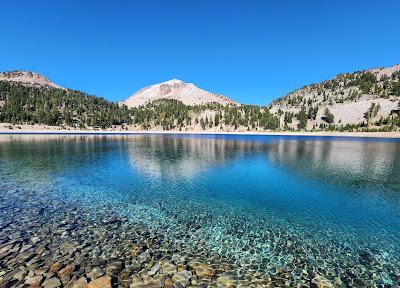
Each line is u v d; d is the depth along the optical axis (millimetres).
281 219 18797
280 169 36938
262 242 15289
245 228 17188
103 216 18750
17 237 15141
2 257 12883
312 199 23344
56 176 31359
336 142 95250
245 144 84062
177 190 25734
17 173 32812
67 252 13531
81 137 120688
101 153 54750
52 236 15359
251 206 21375
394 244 15312
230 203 22094
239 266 12750
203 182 29094
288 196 24125
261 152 58844
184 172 34469
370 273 12469
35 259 12773
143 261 12898
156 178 30875
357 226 17766
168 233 16172
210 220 18422
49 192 24516
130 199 22828
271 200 22906
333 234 16516
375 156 51625
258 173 33969
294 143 89500
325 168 37875
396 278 12102
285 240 15609
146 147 70688
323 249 14609
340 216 19484
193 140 106375
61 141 89438
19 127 178750
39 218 18141
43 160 43688
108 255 13336
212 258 13406
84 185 27266
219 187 27094
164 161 43906
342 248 14766
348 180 30281
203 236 15898
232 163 42156
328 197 23938
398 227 17656
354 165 40562
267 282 11570
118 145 76438
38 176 31281
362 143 89438
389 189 26656
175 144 82625
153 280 11383
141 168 37031
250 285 11297
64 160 44031
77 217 18453
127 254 13508
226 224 17781
